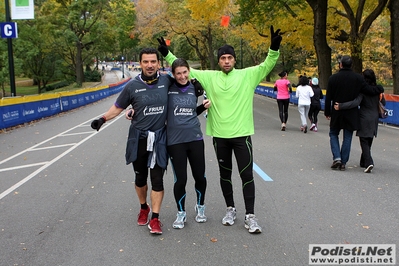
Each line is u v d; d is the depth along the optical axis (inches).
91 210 209.3
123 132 508.4
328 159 328.2
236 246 161.6
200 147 178.2
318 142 413.7
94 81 2409.0
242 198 225.9
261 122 597.9
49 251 159.5
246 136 178.2
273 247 160.2
